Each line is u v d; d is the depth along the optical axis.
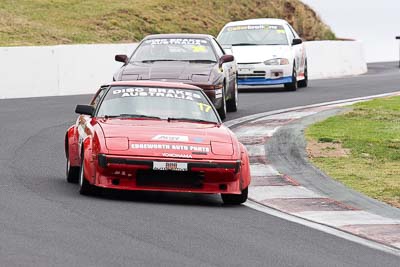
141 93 37.94
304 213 33.25
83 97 75.88
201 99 38.25
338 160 45.03
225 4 135.75
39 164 41.59
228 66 61.81
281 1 141.50
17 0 123.19
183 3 131.88
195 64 57.69
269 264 24.50
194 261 24.27
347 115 61.09
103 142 33.53
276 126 55.75
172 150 33.53
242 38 80.38
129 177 33.22
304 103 70.12
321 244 27.75
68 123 57.03
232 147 34.47
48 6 122.69
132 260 23.97
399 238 29.39
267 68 77.88
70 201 32.53
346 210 34.00
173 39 59.97
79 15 121.06
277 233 29.05
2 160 42.06
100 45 83.88
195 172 33.41
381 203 35.69
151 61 58.06
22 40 105.00
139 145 33.50
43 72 78.94
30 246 24.97
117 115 36.69
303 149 47.75
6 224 27.84
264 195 36.69
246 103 70.00
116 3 128.00
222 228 29.23
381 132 53.44
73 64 81.31
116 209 31.44
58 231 27.16
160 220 29.91
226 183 33.81
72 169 37.00
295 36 83.19
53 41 107.56
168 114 36.94
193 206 33.41
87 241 26.00
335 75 109.94
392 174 41.72
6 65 76.62
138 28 121.12
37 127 54.62
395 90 82.00
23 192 33.94
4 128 53.75
